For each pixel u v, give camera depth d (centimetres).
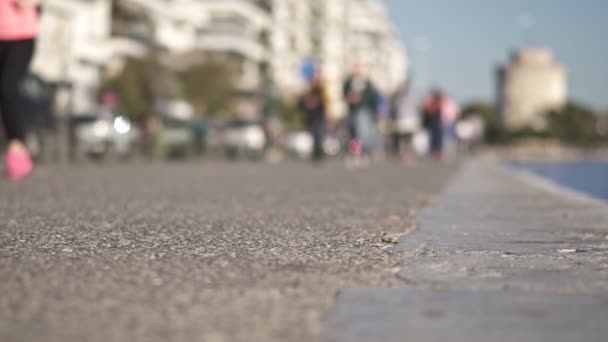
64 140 3822
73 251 649
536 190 1648
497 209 1151
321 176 2336
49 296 464
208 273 547
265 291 485
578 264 600
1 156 3481
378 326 396
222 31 12925
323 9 17775
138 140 4541
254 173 2572
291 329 390
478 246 707
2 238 731
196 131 5188
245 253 645
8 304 440
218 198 1345
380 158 4775
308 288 495
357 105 3453
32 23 1399
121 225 866
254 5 15400
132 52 9425
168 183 1866
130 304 446
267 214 1032
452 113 5806
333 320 409
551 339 371
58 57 7681
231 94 10506
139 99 8531
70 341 366
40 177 2070
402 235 790
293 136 6294
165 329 389
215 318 413
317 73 3447
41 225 855
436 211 1105
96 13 8812
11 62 1416
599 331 386
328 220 952
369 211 1095
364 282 517
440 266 585
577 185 2231
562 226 905
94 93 8731
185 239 738
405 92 4569
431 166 3497
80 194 1412
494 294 477
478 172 2730
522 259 625
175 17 11531
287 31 16012
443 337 375
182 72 10281
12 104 1444
